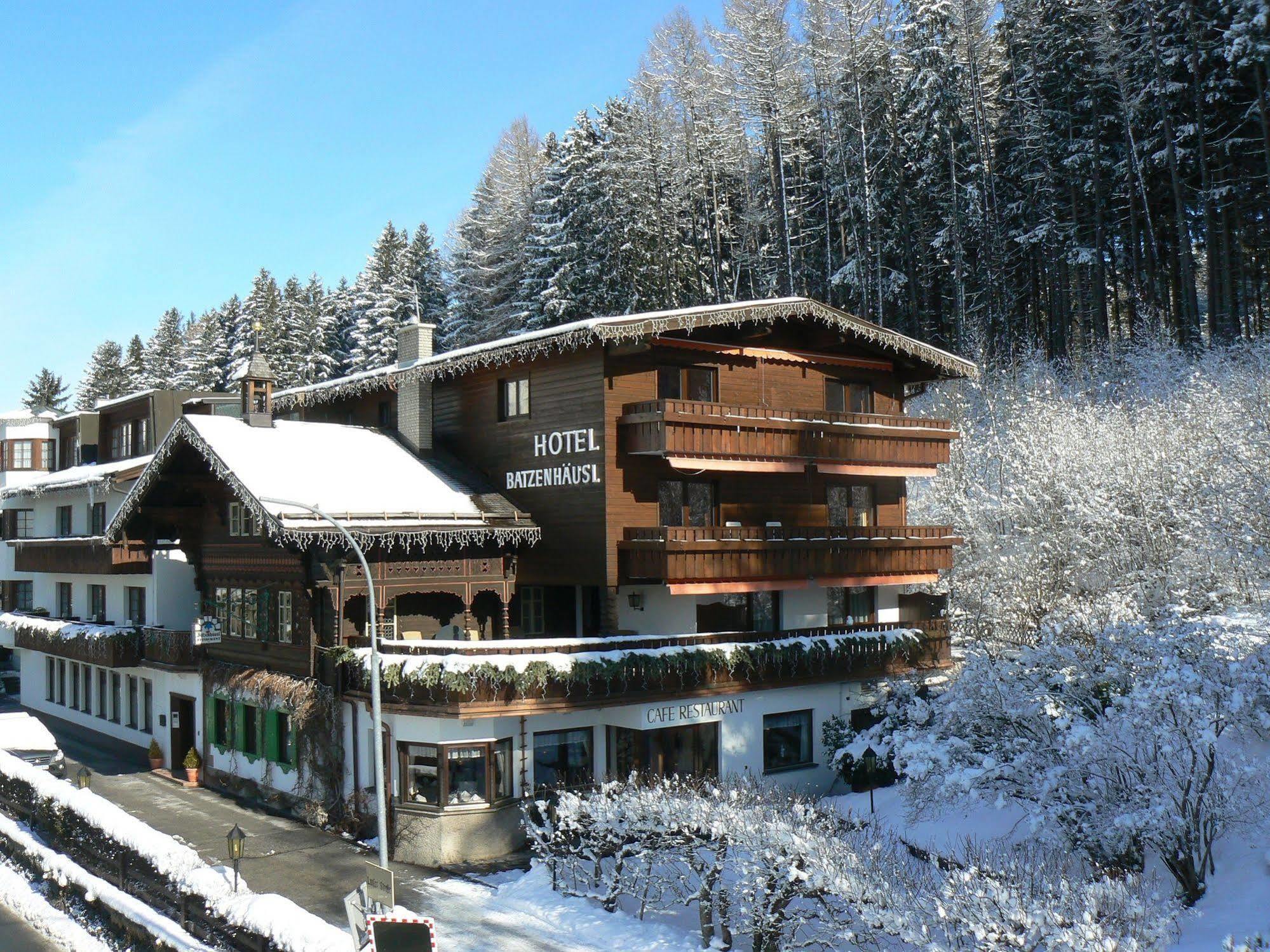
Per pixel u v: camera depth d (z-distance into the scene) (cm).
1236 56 4088
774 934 1662
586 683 2438
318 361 8656
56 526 4466
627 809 1955
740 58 6150
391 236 8300
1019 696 2050
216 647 3116
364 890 1568
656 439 2647
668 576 2600
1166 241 5162
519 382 3005
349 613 2744
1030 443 3509
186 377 9788
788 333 3123
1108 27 4812
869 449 3081
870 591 3297
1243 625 1912
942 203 5466
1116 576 3092
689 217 6688
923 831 2289
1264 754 1928
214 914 1797
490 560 2798
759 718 2781
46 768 3141
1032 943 1347
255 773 2930
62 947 1998
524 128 7369
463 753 2388
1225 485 2778
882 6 6147
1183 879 1783
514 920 1997
